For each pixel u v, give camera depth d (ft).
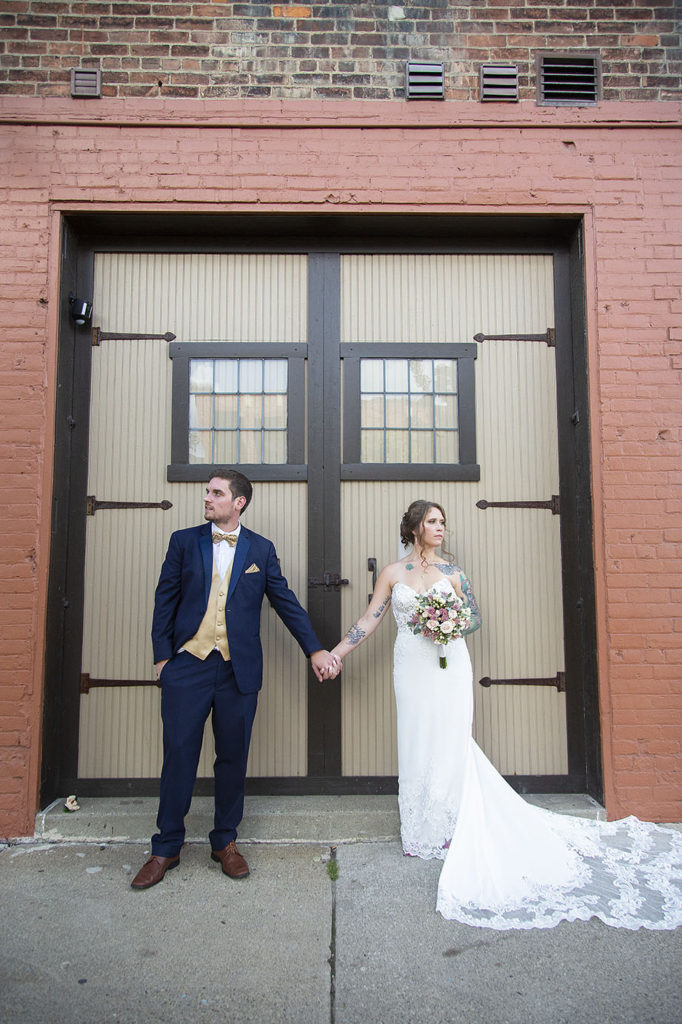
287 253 12.34
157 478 11.92
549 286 12.33
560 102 11.80
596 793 11.19
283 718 11.58
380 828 10.66
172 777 9.30
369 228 12.12
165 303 12.23
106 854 10.17
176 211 11.48
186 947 7.87
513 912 8.46
